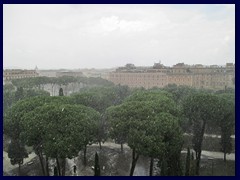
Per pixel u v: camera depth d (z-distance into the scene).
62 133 47.97
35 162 65.75
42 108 53.25
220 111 61.66
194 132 66.06
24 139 49.66
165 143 48.62
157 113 54.62
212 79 145.25
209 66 161.00
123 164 64.62
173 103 64.62
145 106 56.00
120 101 100.94
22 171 59.97
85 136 50.28
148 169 61.59
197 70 155.75
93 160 67.25
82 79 157.38
